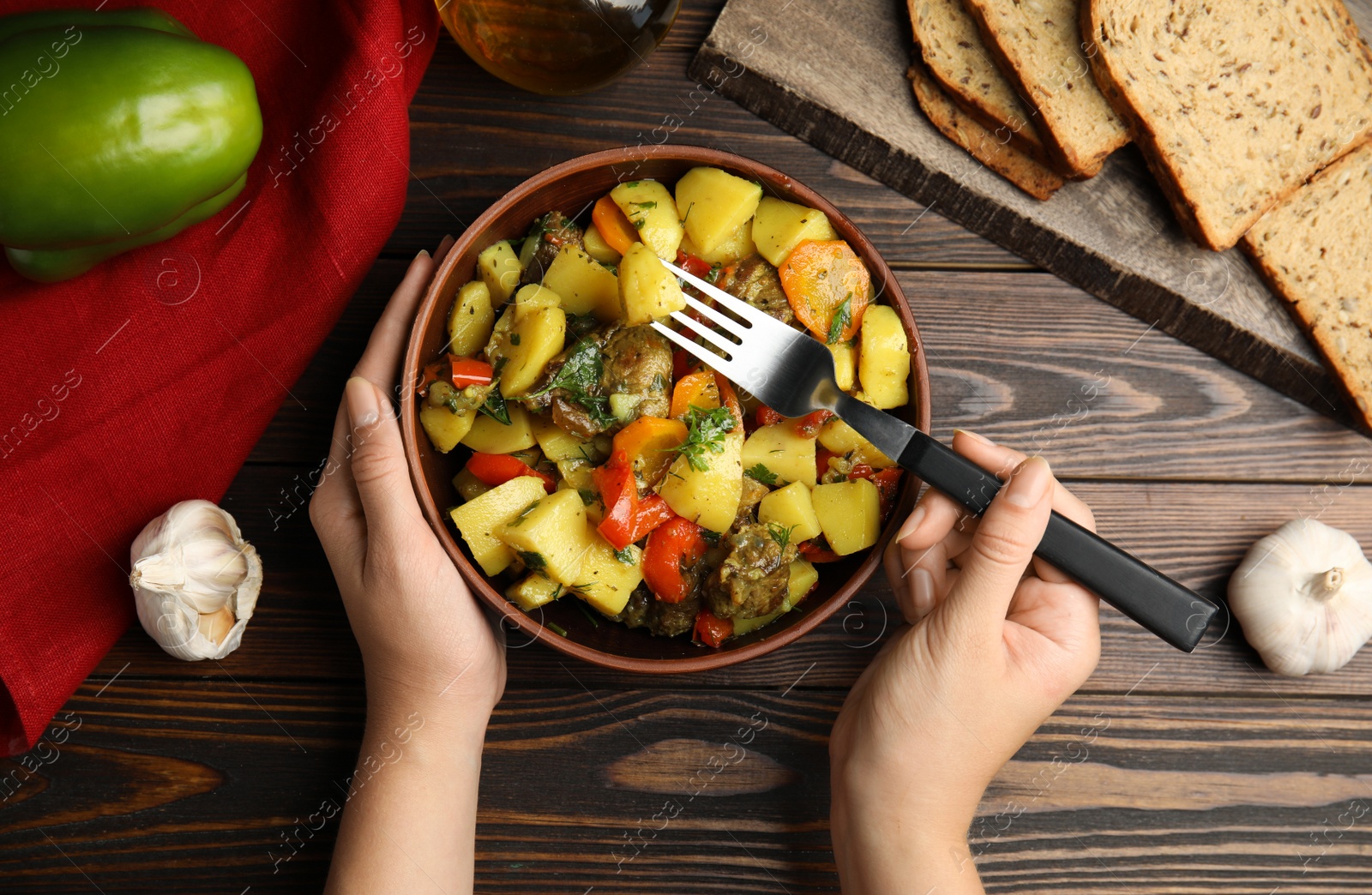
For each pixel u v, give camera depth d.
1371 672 0.62
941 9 0.59
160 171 0.51
